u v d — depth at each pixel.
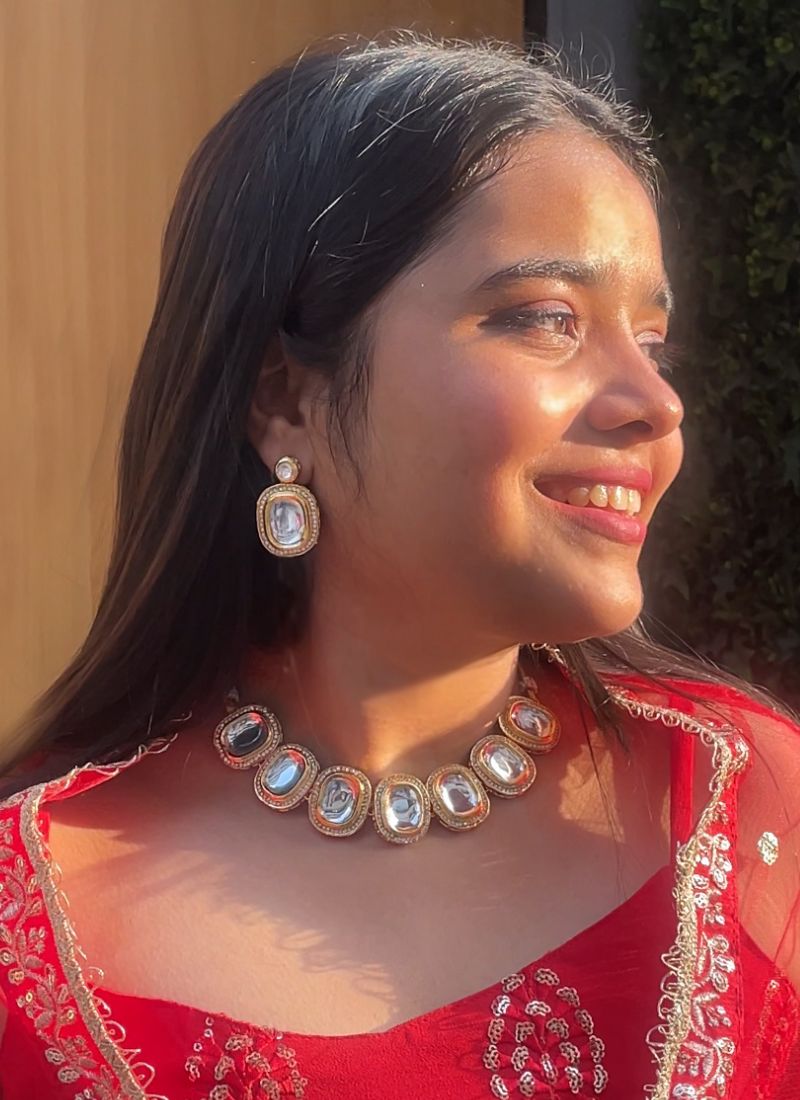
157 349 1.16
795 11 2.20
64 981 0.97
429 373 0.96
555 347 0.97
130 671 1.15
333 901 1.03
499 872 1.05
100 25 2.21
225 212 1.09
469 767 1.08
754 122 2.26
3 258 2.18
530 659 1.18
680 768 1.08
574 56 2.30
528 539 0.96
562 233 0.97
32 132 2.18
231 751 1.10
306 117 1.05
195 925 1.01
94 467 2.18
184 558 1.12
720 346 2.32
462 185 0.97
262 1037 0.94
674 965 0.98
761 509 2.35
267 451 1.08
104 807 1.09
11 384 2.21
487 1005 0.96
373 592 1.04
